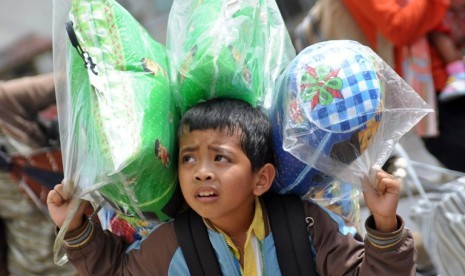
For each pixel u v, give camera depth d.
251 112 3.57
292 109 3.48
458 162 6.79
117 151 3.24
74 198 3.54
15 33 12.13
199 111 3.51
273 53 3.93
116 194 3.53
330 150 3.44
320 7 6.75
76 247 3.70
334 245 3.60
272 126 3.66
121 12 3.65
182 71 3.63
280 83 3.66
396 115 3.60
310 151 3.45
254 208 3.70
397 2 6.25
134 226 3.99
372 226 3.46
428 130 6.51
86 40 3.45
